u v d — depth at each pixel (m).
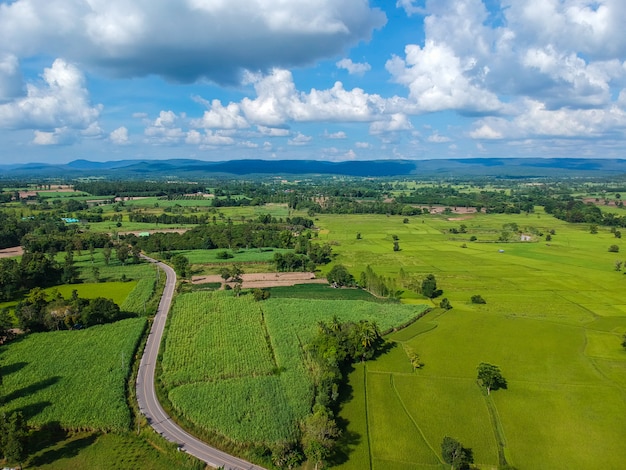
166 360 112.69
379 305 156.75
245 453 78.31
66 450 79.56
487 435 84.38
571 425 87.69
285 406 91.75
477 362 113.88
